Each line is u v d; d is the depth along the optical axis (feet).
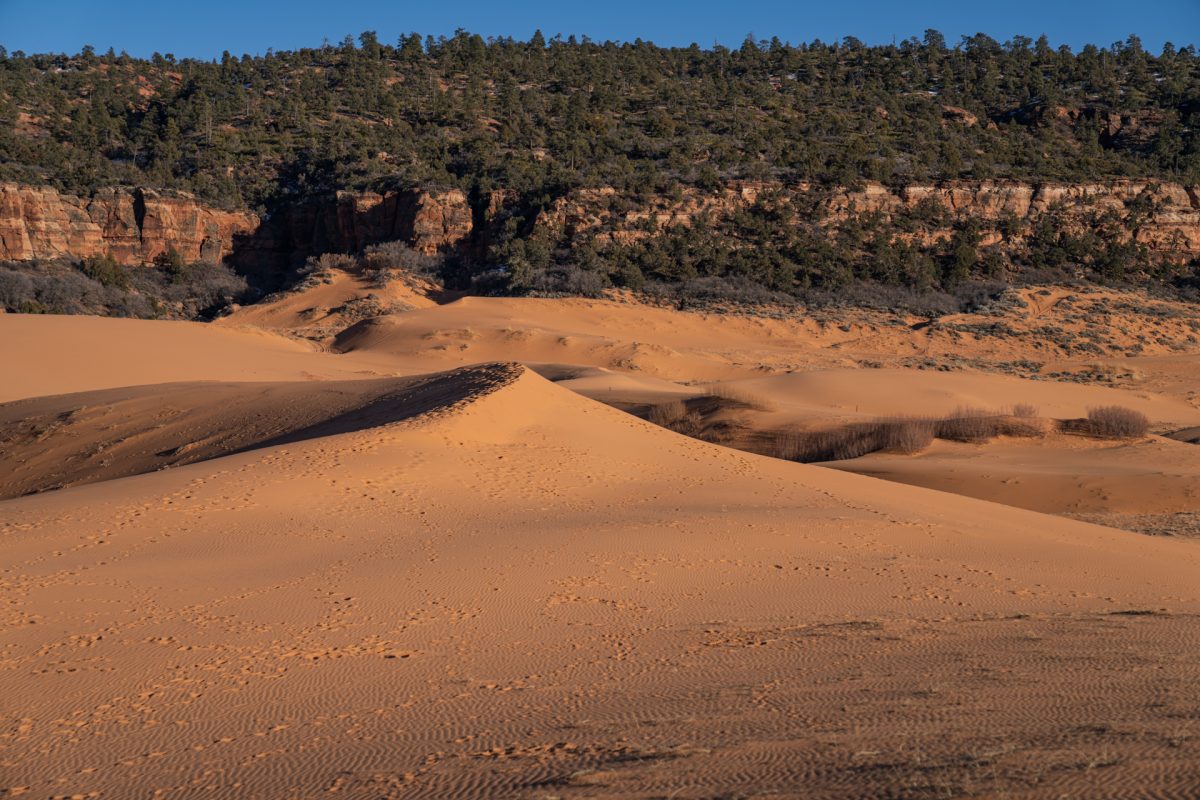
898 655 35.27
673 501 72.74
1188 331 310.86
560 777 23.13
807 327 307.37
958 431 140.77
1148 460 121.90
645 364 252.21
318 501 64.90
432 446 80.94
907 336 304.30
